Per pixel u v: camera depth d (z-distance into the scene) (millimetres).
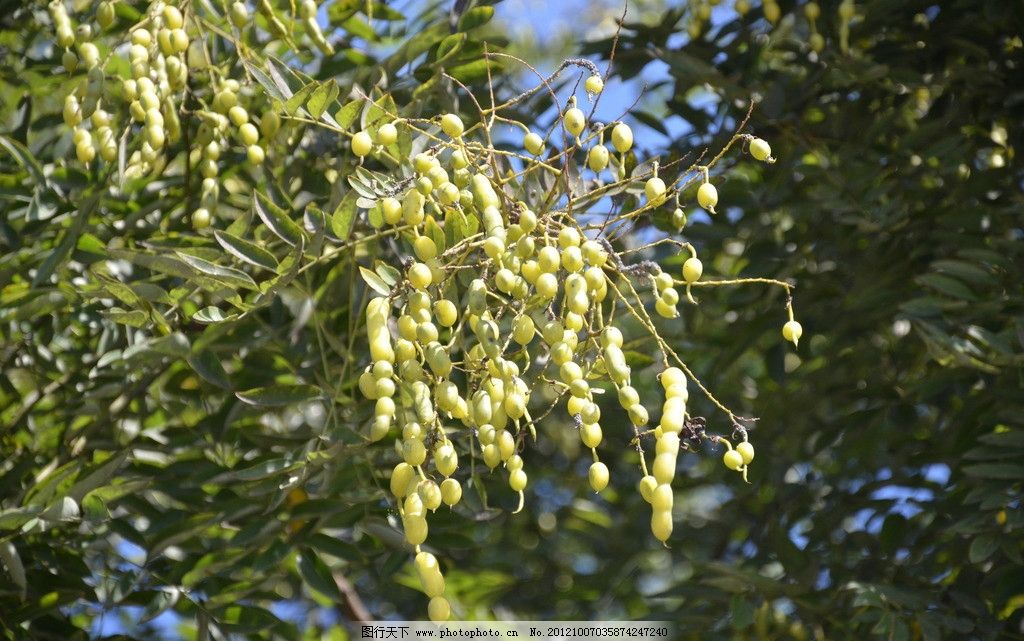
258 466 1259
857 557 1447
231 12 1297
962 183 1457
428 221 1180
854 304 1449
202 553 1359
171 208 1382
